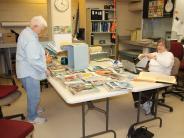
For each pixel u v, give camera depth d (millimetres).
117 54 6629
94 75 2434
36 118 2832
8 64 5176
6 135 1611
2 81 4695
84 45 2658
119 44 6664
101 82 2164
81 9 5891
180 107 3396
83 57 2658
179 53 4023
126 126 2783
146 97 3035
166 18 5340
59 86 2109
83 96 1840
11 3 5512
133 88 2055
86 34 6105
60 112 3219
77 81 2189
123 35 6781
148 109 3082
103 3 6375
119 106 3457
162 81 2264
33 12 5770
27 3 5668
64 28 4297
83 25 5918
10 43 4762
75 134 2596
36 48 2410
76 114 3154
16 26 5656
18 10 5617
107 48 6645
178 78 4074
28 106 2736
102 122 2906
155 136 2535
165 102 3586
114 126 2781
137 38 6148
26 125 1760
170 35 5078
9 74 5098
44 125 2807
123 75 2459
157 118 2803
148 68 2965
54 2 4105
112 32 6379
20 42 2449
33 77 2533
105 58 3420
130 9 6543
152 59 2996
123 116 3082
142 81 2297
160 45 2945
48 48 3330
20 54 2471
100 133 2451
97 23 6121
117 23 6613
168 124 2834
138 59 3164
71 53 2637
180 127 2760
